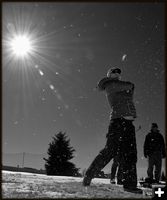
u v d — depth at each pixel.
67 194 3.06
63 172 23.05
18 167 16.20
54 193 3.06
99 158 4.21
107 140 4.25
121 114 4.19
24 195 2.76
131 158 4.12
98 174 4.22
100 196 3.08
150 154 7.14
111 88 4.35
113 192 3.59
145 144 7.24
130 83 4.35
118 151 4.20
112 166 5.60
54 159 23.25
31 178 5.43
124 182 4.07
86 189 3.69
